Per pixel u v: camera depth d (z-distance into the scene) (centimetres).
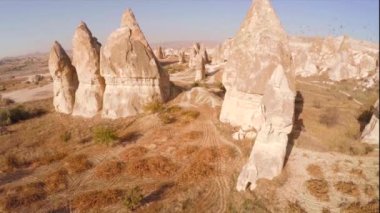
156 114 2838
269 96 1564
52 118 3177
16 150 2319
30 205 1583
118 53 2906
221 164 1920
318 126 1680
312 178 1485
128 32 2981
